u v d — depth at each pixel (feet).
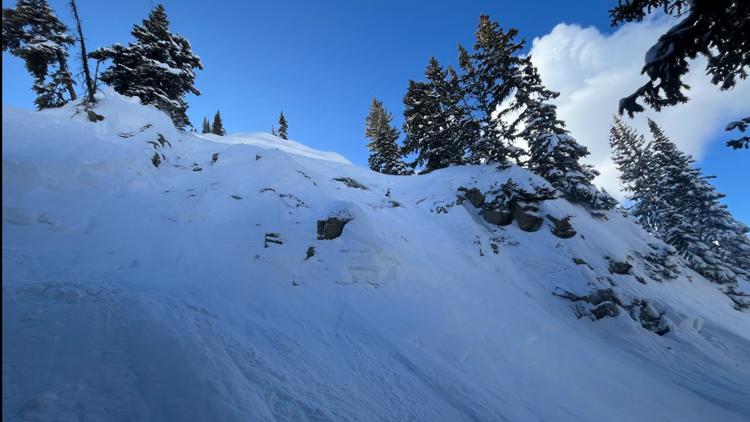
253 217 41.68
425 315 31.48
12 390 12.08
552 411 22.41
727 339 48.62
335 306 29.96
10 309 17.22
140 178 45.60
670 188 113.09
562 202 70.85
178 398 13.38
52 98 80.89
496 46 81.30
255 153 61.57
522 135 81.76
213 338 19.15
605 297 45.85
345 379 19.63
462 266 46.62
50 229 31.58
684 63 20.77
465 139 87.35
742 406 30.40
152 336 17.08
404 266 39.24
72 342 15.53
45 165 36.88
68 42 79.51
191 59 97.81
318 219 43.21
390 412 17.60
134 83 86.79
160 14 93.40
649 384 30.22
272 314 26.25
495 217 61.57
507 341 30.83
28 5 75.97
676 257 73.72
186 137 74.84
